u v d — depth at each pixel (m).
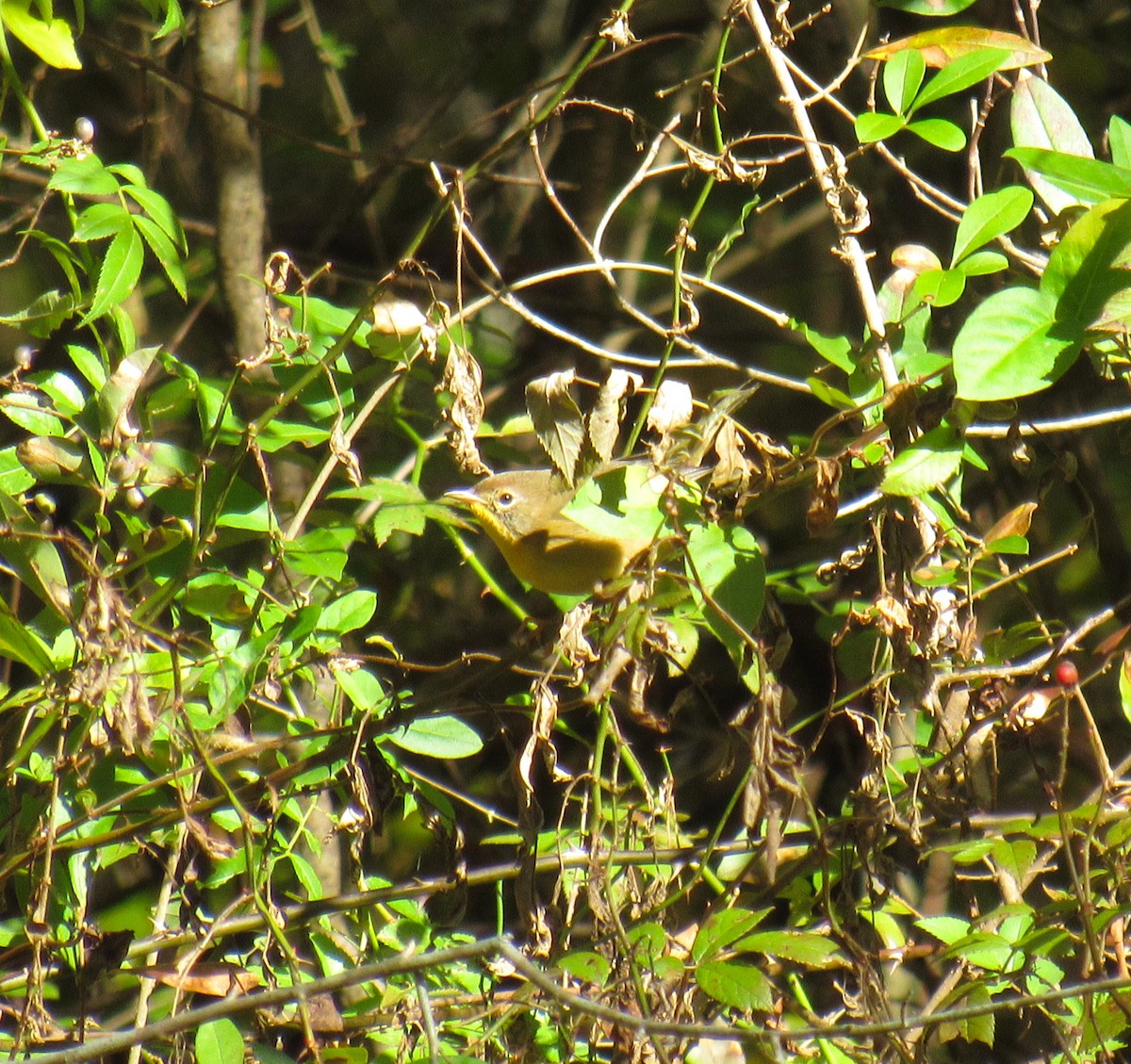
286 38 17.22
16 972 7.28
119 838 6.78
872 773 6.41
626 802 8.12
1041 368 5.24
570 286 14.60
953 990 6.45
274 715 8.52
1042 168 5.72
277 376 7.65
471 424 6.29
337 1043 7.10
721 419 5.79
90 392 8.38
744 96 14.92
